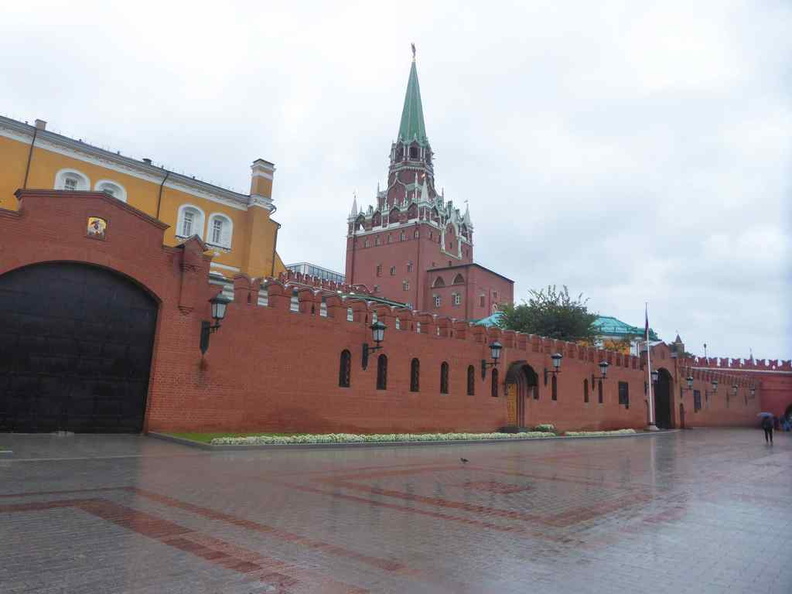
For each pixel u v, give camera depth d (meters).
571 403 35.88
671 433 41.47
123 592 5.23
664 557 7.05
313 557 6.53
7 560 5.99
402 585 5.73
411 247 91.06
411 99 102.25
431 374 27.30
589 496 11.45
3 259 16.08
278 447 18.05
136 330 18.69
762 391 66.44
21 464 11.98
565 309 47.09
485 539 7.65
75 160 34.25
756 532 8.56
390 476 13.21
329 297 23.67
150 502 8.94
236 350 20.41
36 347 16.80
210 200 40.41
